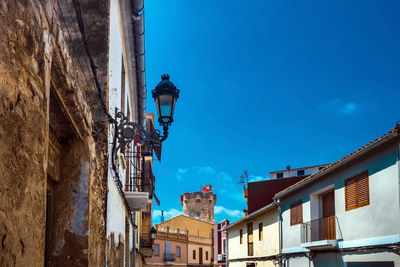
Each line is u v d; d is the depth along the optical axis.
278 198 19.45
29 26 2.38
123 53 9.65
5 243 2.00
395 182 11.19
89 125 4.62
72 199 4.49
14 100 2.16
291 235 18.16
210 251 56.41
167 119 6.88
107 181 5.98
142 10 8.52
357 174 13.18
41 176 2.56
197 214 71.31
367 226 12.48
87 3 6.40
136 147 14.84
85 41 4.59
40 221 2.52
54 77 3.32
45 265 4.14
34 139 2.45
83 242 4.41
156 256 44.47
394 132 10.58
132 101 13.45
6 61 2.06
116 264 7.89
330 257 14.61
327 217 14.95
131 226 13.48
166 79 7.12
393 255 11.15
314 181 16.06
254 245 24.08
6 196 2.03
